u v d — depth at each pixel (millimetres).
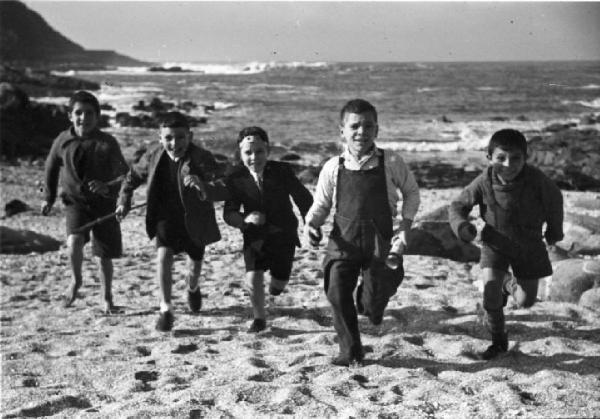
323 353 5066
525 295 4879
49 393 4387
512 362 4785
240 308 6555
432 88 61125
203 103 45469
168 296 5875
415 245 8828
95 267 8797
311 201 5531
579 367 4641
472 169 21359
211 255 9234
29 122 23391
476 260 8664
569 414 3697
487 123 34406
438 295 6633
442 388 4168
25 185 16234
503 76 79062
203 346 5449
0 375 4855
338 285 4668
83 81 53188
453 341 5285
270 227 5605
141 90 56719
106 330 5988
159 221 5836
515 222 4652
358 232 4582
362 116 4523
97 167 6449
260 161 5523
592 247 8781
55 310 6805
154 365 4961
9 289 7758
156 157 5773
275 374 4582
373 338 5410
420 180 19062
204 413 3846
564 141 25312
